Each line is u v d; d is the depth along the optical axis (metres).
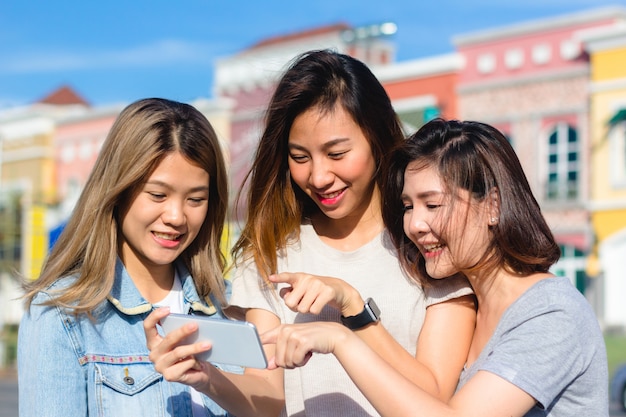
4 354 23.38
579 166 22.14
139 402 2.85
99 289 2.82
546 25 22.33
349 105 2.76
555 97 22.33
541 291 2.54
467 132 2.64
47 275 2.83
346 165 2.79
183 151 2.79
